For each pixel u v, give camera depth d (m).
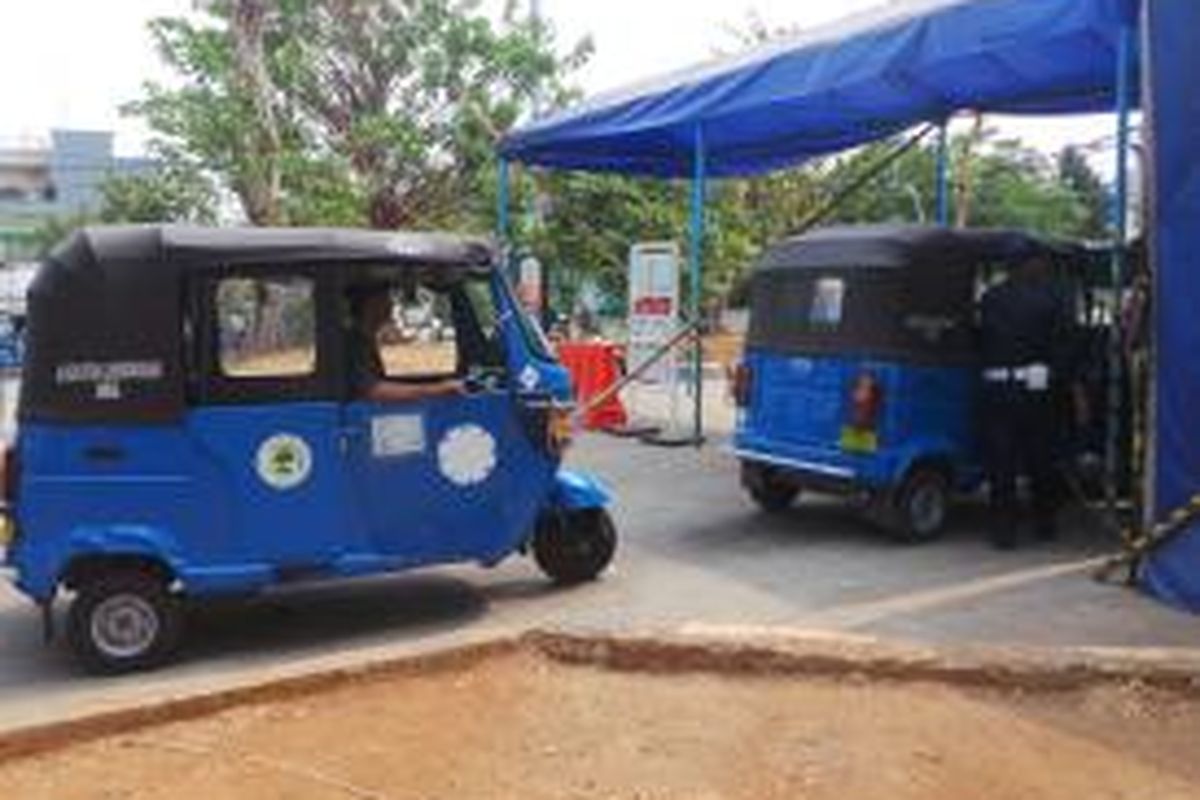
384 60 31.88
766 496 13.12
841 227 12.97
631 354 19.73
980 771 6.25
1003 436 11.42
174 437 8.71
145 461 8.69
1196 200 9.42
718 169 20.25
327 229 9.16
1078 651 7.62
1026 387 11.37
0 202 87.44
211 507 8.78
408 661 7.48
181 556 8.73
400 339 9.28
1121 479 11.47
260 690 7.11
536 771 6.24
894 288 11.70
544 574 10.73
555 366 9.75
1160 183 9.57
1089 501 12.22
